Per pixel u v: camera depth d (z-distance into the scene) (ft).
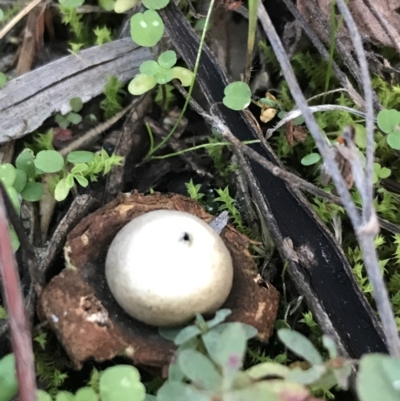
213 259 0.30
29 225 0.39
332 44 0.39
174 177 0.43
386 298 0.26
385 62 0.42
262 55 0.45
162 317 0.30
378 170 0.39
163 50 0.44
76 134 0.43
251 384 0.27
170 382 0.27
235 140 0.34
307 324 0.36
